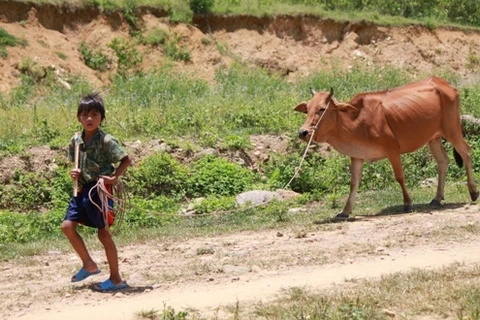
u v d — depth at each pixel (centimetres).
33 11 4381
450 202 2195
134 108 3256
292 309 1155
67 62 4291
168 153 2772
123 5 4694
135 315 1160
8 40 4159
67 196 2458
